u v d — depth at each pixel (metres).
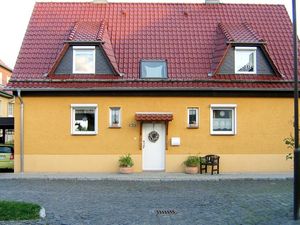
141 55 21.38
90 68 20.53
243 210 11.48
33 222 9.88
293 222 9.98
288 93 20.42
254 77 20.67
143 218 10.52
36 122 19.88
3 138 28.58
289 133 20.38
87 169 19.86
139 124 19.98
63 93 19.91
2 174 19.08
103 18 23.61
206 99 20.16
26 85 19.75
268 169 20.23
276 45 22.38
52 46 21.62
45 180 17.94
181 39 22.34
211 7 24.52
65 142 19.89
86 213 11.06
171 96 20.08
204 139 20.09
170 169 19.97
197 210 11.52
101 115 19.94
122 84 19.95
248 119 20.30
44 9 23.72
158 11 24.08
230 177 18.30
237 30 22.14
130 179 18.03
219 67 20.56
